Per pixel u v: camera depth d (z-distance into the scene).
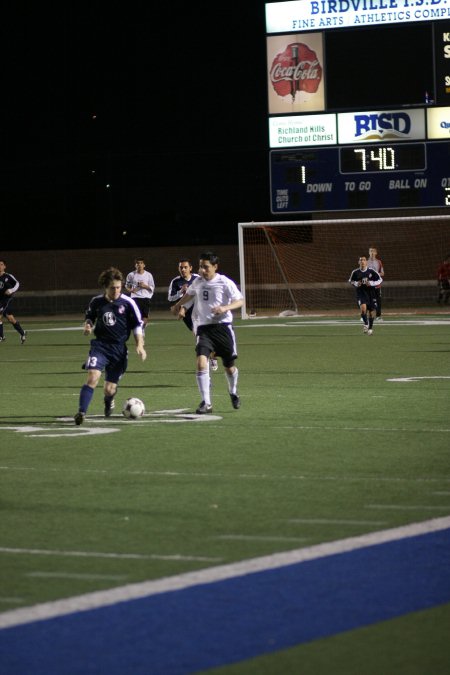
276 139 100.69
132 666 13.81
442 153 97.50
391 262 111.69
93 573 18.16
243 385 48.06
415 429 34.31
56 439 33.06
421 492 24.59
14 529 21.47
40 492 25.11
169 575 17.94
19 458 29.73
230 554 19.25
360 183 99.25
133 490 25.25
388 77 100.62
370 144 98.69
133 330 36.94
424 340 72.75
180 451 30.55
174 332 87.12
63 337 83.75
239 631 15.09
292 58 99.56
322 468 27.77
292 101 100.00
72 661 14.01
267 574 17.88
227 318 38.97
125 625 15.38
